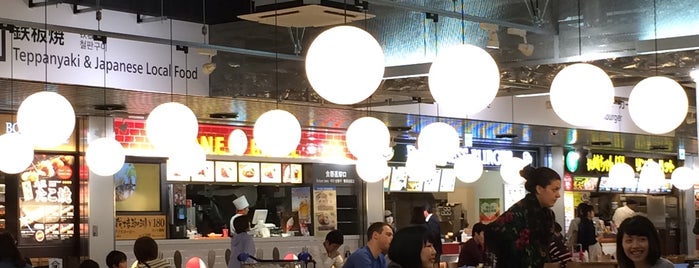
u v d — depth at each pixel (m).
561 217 21.14
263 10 8.62
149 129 8.66
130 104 12.70
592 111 6.63
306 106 13.24
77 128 13.76
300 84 11.54
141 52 11.46
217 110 13.60
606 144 21.02
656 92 7.05
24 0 10.48
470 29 10.25
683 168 19.16
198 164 12.09
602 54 9.63
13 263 7.82
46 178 13.48
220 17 12.03
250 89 11.84
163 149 8.68
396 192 18.53
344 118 15.03
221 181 15.11
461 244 17.83
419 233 5.05
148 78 11.51
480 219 20.61
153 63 11.57
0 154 9.83
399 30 10.62
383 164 13.79
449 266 12.13
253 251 12.87
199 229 15.09
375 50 5.66
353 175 16.91
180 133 8.63
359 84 5.62
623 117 18.17
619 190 22.88
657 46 9.27
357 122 10.13
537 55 10.03
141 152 14.25
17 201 13.20
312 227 16.20
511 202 20.53
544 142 20.34
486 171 20.38
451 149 11.84
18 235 13.18
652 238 5.64
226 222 15.55
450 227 20.20
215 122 15.06
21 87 10.98
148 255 8.71
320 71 5.62
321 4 8.46
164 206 14.44
